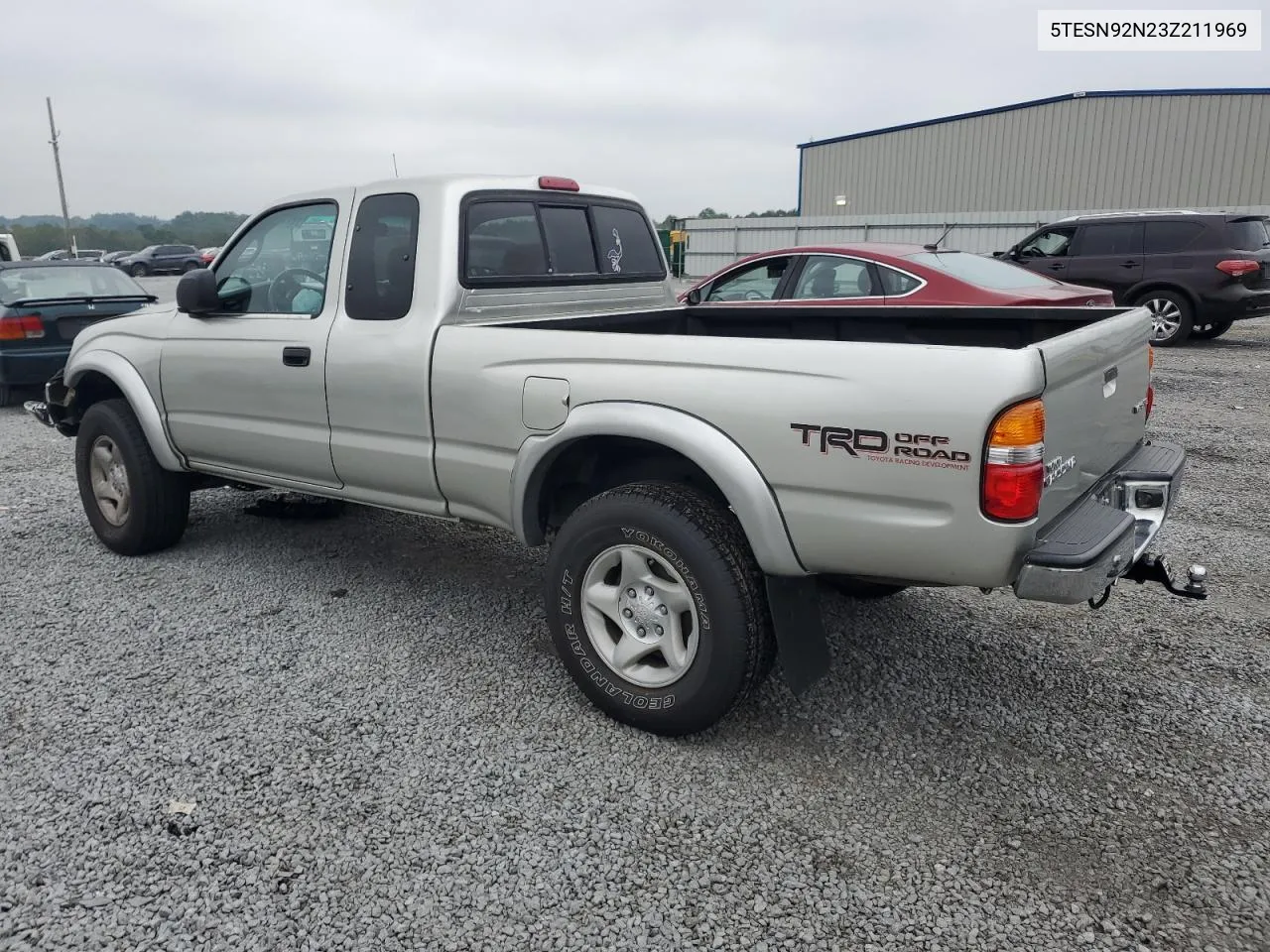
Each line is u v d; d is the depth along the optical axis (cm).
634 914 241
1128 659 378
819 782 296
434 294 366
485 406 342
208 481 508
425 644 395
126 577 471
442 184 371
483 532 539
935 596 443
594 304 450
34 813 279
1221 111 2698
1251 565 477
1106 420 314
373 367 374
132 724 329
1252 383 991
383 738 321
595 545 318
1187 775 300
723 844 267
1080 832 273
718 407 288
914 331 432
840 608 428
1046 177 2975
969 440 250
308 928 235
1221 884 251
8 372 905
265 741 319
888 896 247
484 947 230
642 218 492
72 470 699
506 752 313
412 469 374
